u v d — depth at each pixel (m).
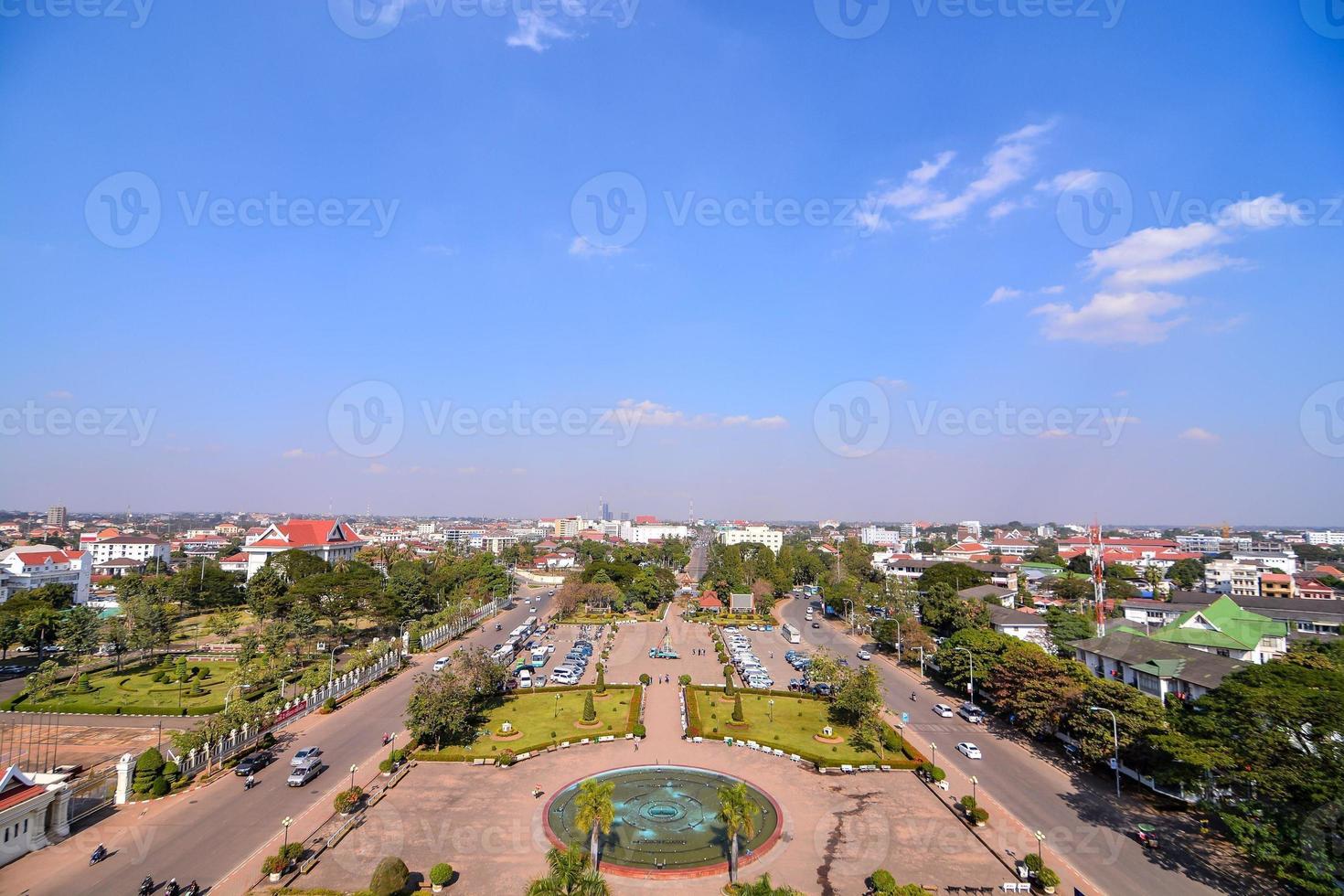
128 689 96.69
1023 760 71.75
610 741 77.19
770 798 61.62
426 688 74.75
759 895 38.53
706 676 108.81
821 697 95.50
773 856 51.25
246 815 56.69
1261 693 50.00
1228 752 51.12
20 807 49.25
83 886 45.47
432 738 74.31
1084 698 69.06
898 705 92.19
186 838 52.38
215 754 68.06
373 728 79.94
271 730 77.88
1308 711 47.34
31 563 150.75
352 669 97.12
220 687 98.25
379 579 157.75
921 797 62.00
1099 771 68.31
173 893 43.75
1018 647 85.75
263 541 195.62
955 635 100.00
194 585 154.12
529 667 110.44
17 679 104.19
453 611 140.00
